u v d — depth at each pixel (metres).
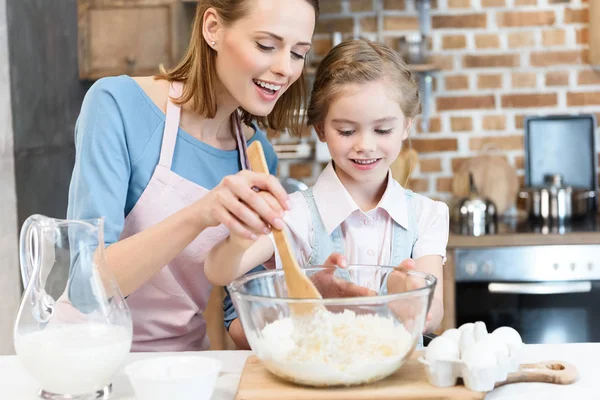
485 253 2.76
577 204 3.12
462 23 3.28
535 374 1.04
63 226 1.02
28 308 1.01
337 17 3.30
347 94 1.41
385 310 0.99
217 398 1.03
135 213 1.45
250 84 1.36
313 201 1.51
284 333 0.98
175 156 1.48
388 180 1.52
